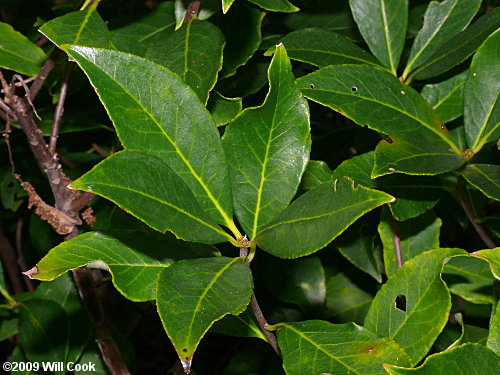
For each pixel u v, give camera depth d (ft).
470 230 2.45
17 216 2.96
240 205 1.68
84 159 2.49
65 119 2.30
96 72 1.59
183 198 1.59
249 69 2.11
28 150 2.50
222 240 1.63
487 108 1.82
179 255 1.69
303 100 1.67
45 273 1.58
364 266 2.18
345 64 1.85
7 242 3.07
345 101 1.81
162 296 1.51
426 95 1.98
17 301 2.40
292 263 2.41
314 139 2.32
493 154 2.10
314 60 1.92
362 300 2.43
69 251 1.62
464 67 1.98
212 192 1.65
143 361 3.82
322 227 1.54
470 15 1.99
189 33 1.80
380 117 1.81
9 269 3.08
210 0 1.96
